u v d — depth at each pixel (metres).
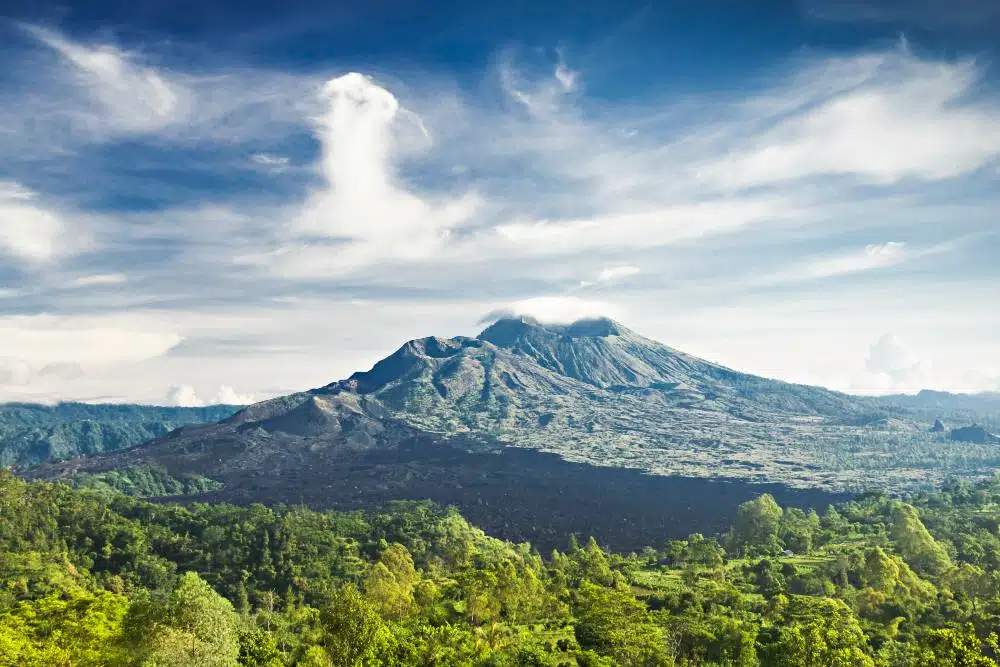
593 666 82.56
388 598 115.00
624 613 94.88
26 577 143.88
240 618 121.69
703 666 82.38
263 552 168.50
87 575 155.75
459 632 92.56
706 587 114.44
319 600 144.50
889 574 116.56
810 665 75.62
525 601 110.75
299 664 77.31
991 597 107.69
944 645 69.88
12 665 67.88
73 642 71.50
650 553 181.75
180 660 64.81
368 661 75.69
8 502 179.25
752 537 178.25
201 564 167.62
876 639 90.06
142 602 70.00
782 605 100.12
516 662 84.25
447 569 163.88
